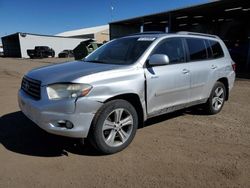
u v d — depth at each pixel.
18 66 21.98
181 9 21.42
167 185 3.32
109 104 4.00
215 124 5.66
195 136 4.95
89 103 3.78
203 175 3.56
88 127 3.83
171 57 5.03
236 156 4.14
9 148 4.30
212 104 6.20
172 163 3.88
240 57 18.91
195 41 5.67
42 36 51.44
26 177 3.46
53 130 3.79
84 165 3.79
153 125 5.53
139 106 4.49
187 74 5.19
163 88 4.73
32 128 5.19
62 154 4.12
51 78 3.96
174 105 5.08
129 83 4.19
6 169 3.65
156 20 27.33
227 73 6.43
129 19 26.83
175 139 4.79
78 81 3.75
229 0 18.00
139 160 3.96
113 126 4.12
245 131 5.26
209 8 20.77
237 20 25.39
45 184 3.31
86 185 3.30
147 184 3.34
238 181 3.43
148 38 5.01
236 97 8.63
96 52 5.49
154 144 4.55
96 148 4.04
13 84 10.91
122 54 4.89
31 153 4.14
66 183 3.34
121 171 3.64
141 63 4.48
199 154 4.19
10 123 5.48
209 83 5.89
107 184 3.32
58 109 3.72
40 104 3.84
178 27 31.14
